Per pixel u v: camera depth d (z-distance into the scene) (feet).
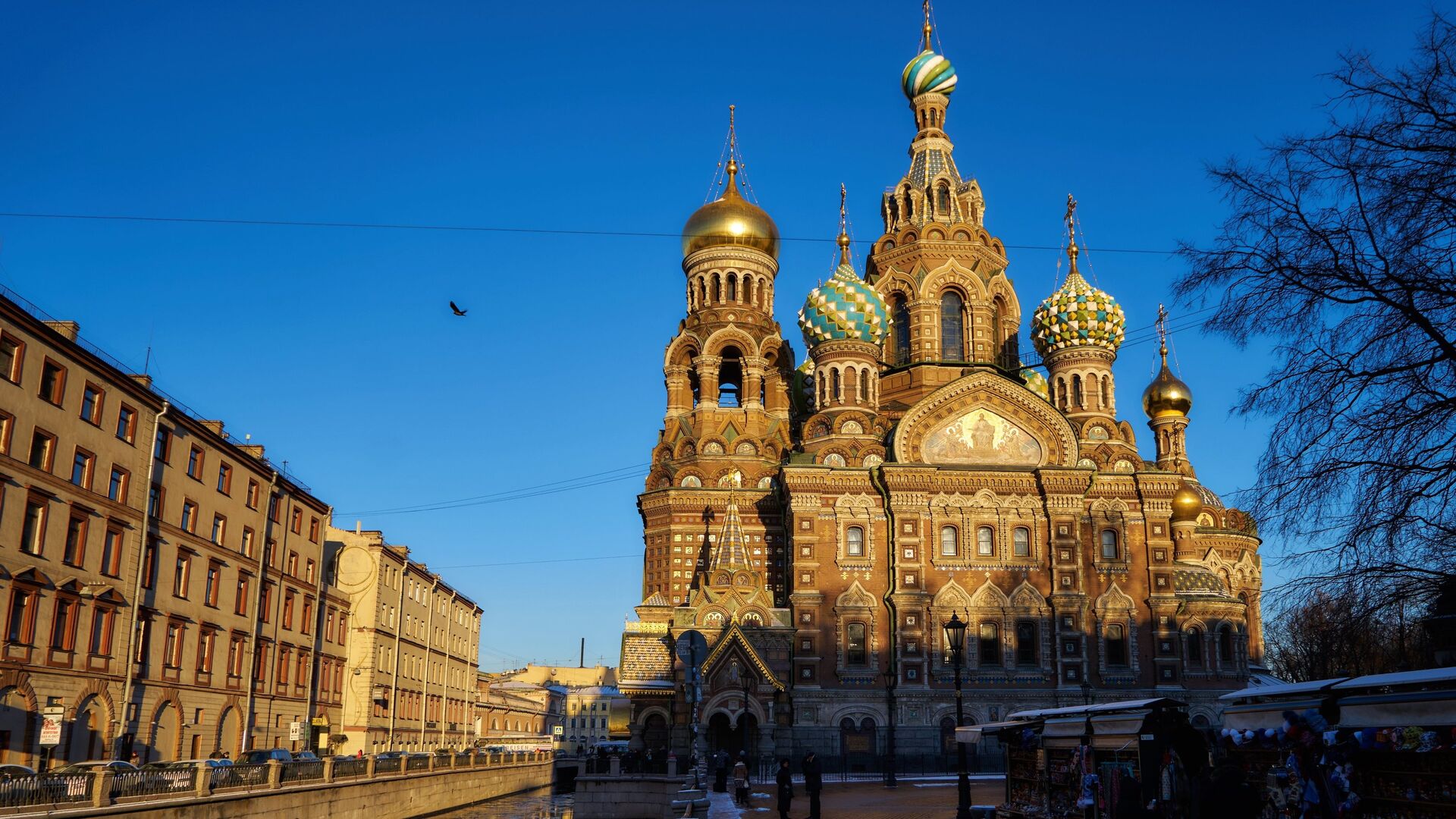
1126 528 281.54
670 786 200.75
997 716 266.57
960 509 279.08
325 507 270.87
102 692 174.29
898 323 331.57
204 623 208.54
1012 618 273.54
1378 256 75.46
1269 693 85.66
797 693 266.77
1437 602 74.95
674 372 336.90
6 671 151.64
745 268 344.28
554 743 438.40
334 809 177.37
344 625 286.66
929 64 354.95
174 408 195.83
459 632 390.01
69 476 167.43
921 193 339.36
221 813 143.54
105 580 176.24
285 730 245.04
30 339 158.40
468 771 248.73
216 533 214.90
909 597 271.28
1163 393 319.27
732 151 363.35
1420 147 73.31
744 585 279.28
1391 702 72.08
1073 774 112.68
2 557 151.74
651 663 275.18
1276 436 78.84
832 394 295.48
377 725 291.17
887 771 219.00
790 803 161.07
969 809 128.57
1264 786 91.56
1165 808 94.84
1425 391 73.77
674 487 317.63
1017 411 287.28
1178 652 272.92
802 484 280.10
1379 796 76.23
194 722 204.13
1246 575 347.56
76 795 119.55
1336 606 77.15
